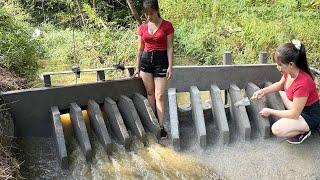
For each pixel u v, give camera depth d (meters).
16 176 3.38
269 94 4.40
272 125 4.08
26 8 8.89
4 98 3.87
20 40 5.75
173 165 3.89
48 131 4.12
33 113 4.01
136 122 4.13
